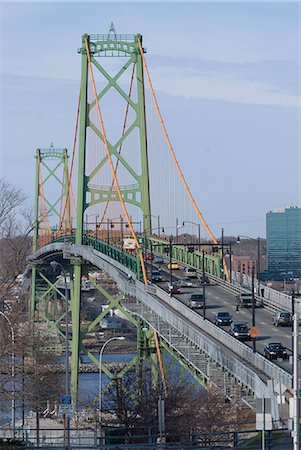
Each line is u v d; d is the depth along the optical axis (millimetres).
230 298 168750
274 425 86438
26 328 160750
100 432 98375
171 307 157875
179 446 81812
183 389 118750
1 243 174875
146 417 103062
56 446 87312
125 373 186750
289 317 138250
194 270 196750
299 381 85438
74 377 194375
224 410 110000
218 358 113750
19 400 129500
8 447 83312
